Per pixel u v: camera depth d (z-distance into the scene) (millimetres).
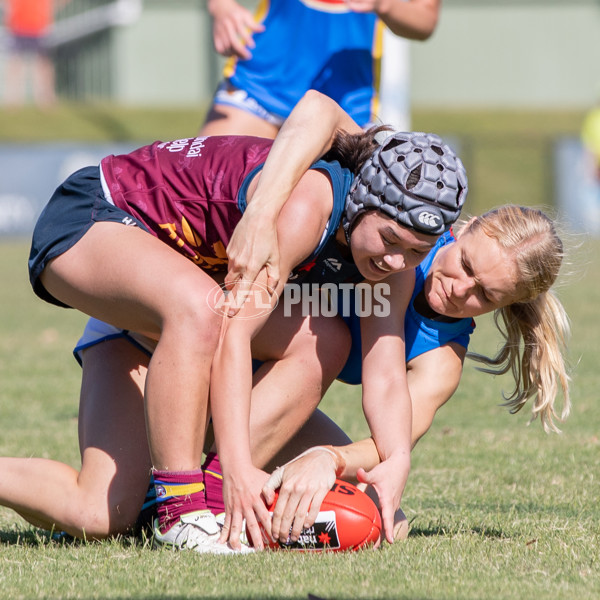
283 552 10031
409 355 11836
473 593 8562
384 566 9445
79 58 106625
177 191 11281
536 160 80562
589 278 45844
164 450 10211
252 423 11086
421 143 10148
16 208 63125
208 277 10477
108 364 12195
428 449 16516
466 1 102375
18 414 19250
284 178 10344
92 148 63469
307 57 19750
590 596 8531
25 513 11352
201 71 102188
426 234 10039
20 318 34781
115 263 10523
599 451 16250
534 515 12227
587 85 102938
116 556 10117
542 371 11555
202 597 8367
